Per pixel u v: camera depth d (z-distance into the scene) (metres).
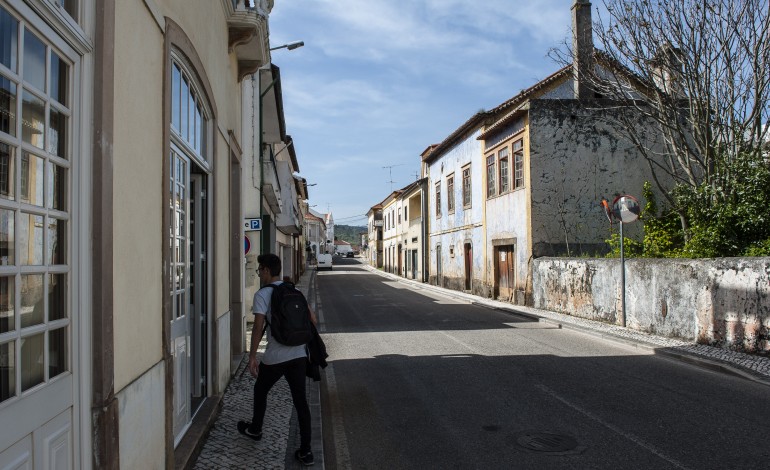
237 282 9.50
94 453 2.80
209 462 4.73
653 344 10.43
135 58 3.43
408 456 5.11
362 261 90.75
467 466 4.82
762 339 8.91
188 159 5.31
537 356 9.81
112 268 2.99
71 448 2.62
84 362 2.74
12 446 2.14
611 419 6.04
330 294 25.78
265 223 19.44
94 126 2.84
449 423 6.05
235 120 8.83
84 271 2.75
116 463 2.96
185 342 5.16
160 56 4.04
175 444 4.70
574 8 17.27
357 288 30.38
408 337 12.27
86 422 2.75
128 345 3.26
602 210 18.31
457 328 13.70
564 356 9.80
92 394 2.81
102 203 2.85
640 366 8.88
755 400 6.75
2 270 2.13
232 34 7.96
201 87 5.64
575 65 17.30
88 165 2.80
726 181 12.28
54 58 2.54
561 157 18.27
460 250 27.27
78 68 2.73
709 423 5.86
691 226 12.98
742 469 4.61
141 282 3.54
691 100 13.39
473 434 5.66
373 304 20.56
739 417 6.06
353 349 10.88
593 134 18.34
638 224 18.47
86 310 2.77
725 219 11.79
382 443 5.48
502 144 21.02
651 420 5.98
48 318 2.46
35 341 2.38
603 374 8.29
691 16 12.92
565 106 18.38
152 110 3.82
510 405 6.67
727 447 5.12
